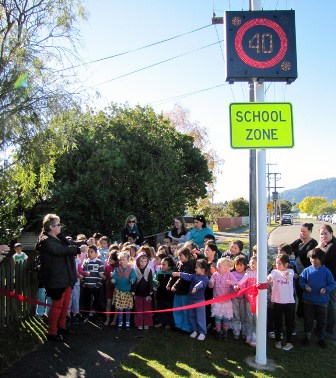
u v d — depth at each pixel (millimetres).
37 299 7281
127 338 6348
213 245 7098
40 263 6270
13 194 9758
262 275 5562
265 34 5391
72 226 16188
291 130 5574
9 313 6516
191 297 6578
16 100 6902
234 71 5363
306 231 7637
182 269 6719
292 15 5422
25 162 7617
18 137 7195
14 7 7965
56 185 16078
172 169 18359
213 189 36938
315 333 6883
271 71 5379
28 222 17094
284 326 7336
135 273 6863
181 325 6719
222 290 6480
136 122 18500
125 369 5180
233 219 60062
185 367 5324
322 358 5906
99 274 7449
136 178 17422
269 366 5492
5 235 14070
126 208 17781
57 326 6418
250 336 6285
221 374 5156
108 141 17172
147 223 17922
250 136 5527
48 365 5242
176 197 20344
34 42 7973
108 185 17062
